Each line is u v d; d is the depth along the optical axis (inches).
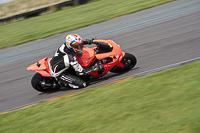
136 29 1220.5
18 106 710.5
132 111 523.8
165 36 1026.7
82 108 589.0
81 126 513.3
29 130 546.0
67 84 719.1
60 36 1380.4
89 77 729.6
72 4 2233.0
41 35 1481.3
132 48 984.9
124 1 1995.6
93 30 1368.1
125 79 715.4
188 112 475.8
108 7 1887.3
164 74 674.2
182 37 968.3
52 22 1770.4
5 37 1615.4
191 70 659.4
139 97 576.7
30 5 2618.1
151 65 781.3
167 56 826.2
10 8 2637.8
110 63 712.4
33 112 634.8
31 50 1248.2
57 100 676.1
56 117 576.1
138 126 469.1
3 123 610.9
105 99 605.9
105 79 759.1
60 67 687.7
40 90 745.0
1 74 1010.1
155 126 457.7
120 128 475.8
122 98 590.9
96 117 533.3
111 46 721.6
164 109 503.8
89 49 723.4
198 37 928.9
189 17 1205.7
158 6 1572.3
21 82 879.7
